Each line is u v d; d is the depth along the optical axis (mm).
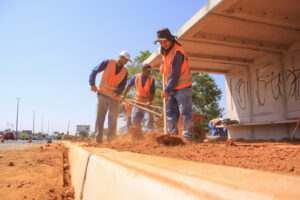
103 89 5902
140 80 7617
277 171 1539
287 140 6422
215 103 17953
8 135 40094
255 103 9375
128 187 741
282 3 5965
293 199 335
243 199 364
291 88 7906
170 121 5012
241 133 9938
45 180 2924
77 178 2195
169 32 4695
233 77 10594
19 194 2258
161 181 579
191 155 2229
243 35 7664
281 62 8398
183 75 4633
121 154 1418
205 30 7273
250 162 1869
